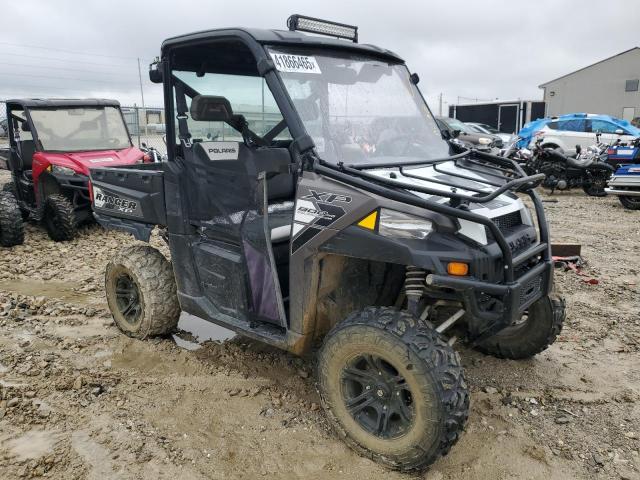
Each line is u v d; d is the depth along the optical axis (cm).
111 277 472
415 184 318
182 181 400
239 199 362
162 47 386
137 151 937
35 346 450
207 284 399
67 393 375
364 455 309
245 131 356
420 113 409
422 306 332
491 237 296
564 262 676
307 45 354
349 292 342
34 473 293
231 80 394
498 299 297
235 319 381
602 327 496
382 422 302
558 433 337
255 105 381
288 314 348
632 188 1114
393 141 373
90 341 459
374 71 390
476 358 433
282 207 407
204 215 391
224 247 386
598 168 1296
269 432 336
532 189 363
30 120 867
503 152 1422
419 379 275
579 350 450
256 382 393
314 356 434
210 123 382
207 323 516
